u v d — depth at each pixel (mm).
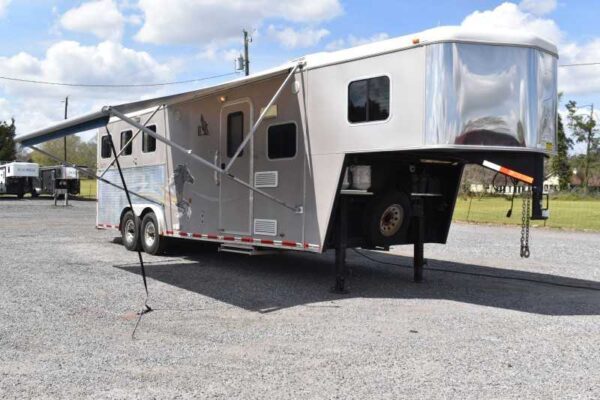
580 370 4535
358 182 7309
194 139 9281
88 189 49875
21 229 15719
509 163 6613
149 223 10688
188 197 9492
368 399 3873
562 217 24125
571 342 5305
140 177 10812
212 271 9008
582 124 70125
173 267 9352
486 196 35562
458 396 3947
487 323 5945
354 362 4625
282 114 7637
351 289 7680
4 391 3900
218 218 8797
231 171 8477
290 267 9539
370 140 6641
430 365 4582
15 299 6750
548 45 6660
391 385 4133
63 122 7223
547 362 4715
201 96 8953
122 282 7930
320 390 4016
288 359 4676
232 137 8500
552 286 8156
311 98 7258
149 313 6168
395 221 7805
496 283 8320
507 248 12898
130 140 10547
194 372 4336
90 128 7047
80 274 8516
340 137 6938
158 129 10234
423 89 6219
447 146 6141
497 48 6328
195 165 9281
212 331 5488
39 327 5527
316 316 6141
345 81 6898
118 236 14047
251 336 5336
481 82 6254
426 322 5945
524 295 7469
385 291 7578
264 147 7914
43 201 33312
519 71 6402
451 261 10680
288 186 7551
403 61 6391
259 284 7949
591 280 8719
